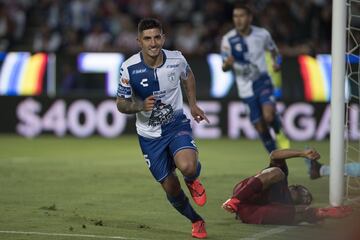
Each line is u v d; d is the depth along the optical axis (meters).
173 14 57.78
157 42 17.83
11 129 51.31
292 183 27.86
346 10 21.75
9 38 57.69
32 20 59.94
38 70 50.75
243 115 48.88
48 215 21.39
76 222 20.31
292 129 47.97
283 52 49.31
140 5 58.34
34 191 26.38
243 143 45.97
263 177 19.64
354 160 27.41
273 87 32.84
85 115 50.44
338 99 21.53
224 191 26.33
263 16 52.44
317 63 48.06
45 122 50.75
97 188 27.12
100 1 59.00
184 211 18.36
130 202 23.94
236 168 33.38
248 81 32.56
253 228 19.56
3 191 26.36
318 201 23.69
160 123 18.28
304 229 19.31
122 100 18.34
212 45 53.78
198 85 49.34
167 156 18.41
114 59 50.00
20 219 20.72
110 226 19.78
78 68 50.25
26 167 33.84
